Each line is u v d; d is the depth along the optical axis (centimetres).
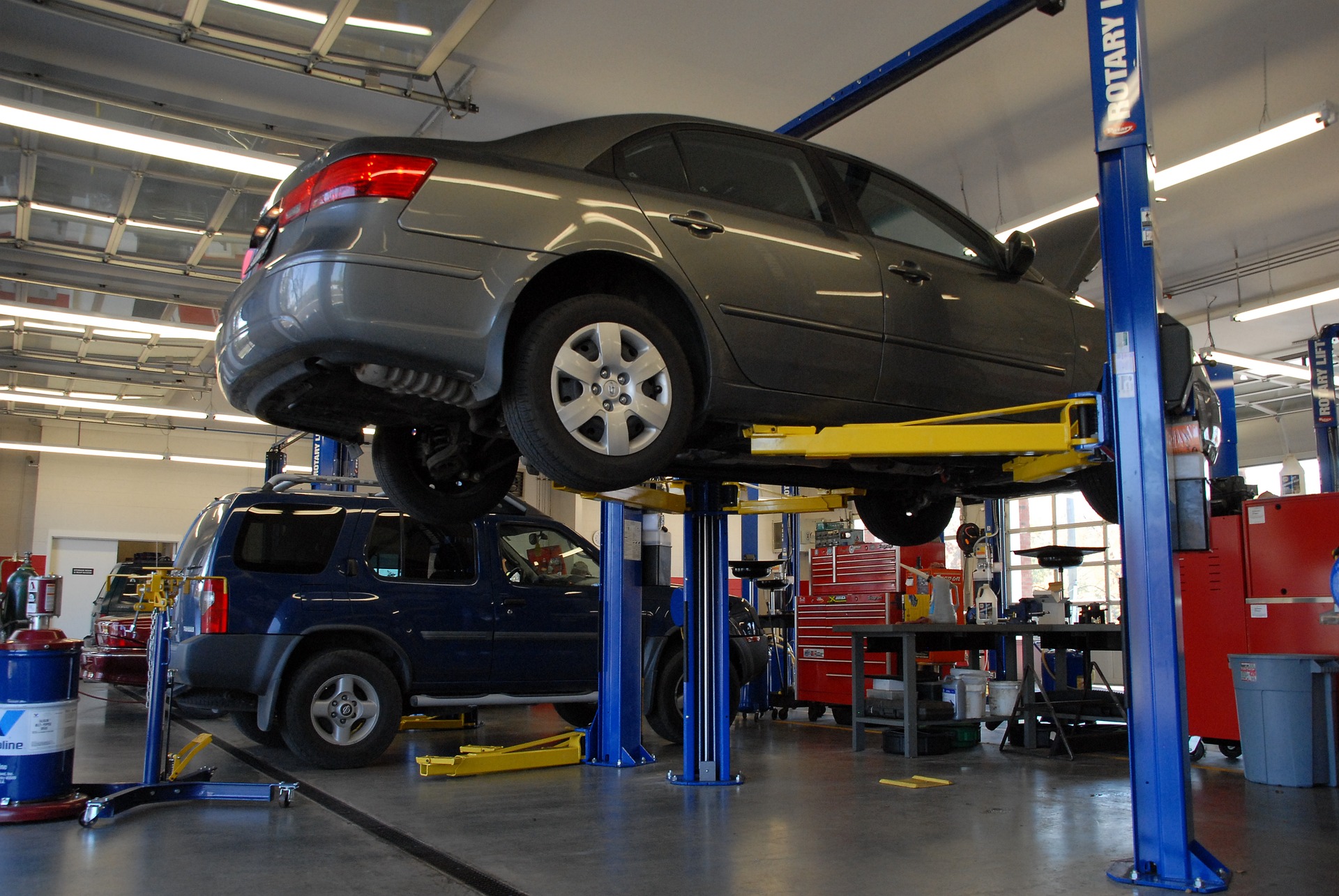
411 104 805
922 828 391
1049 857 341
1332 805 466
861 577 897
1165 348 326
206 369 1399
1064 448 343
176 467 2028
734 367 331
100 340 1239
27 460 1922
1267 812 445
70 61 725
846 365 356
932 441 346
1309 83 809
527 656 629
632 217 321
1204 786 530
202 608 483
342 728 557
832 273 358
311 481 585
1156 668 314
